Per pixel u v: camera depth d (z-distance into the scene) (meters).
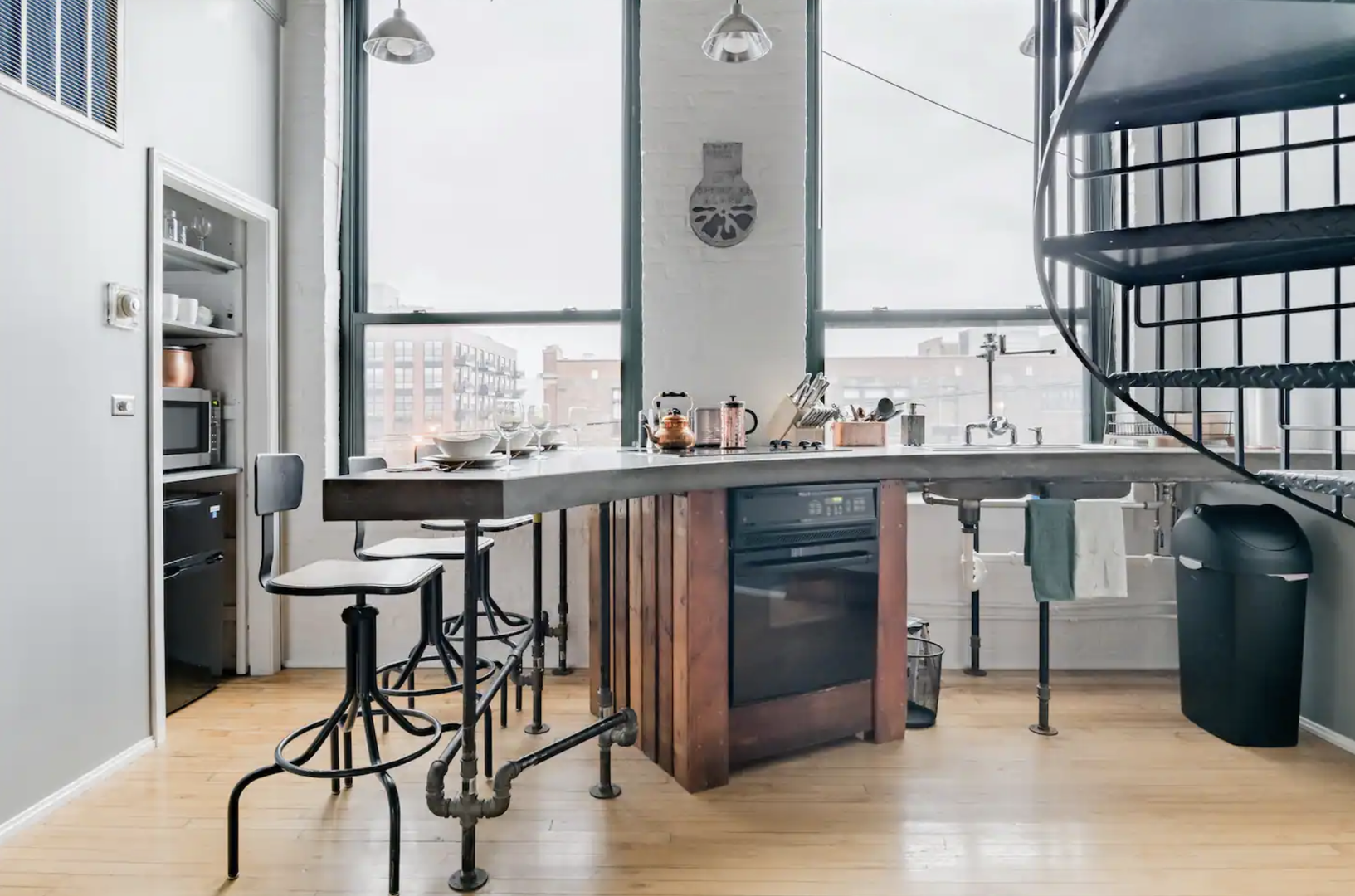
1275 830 2.07
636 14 3.71
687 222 3.51
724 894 1.78
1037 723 2.85
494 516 1.47
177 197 3.30
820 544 2.55
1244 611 2.63
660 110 3.49
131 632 2.57
